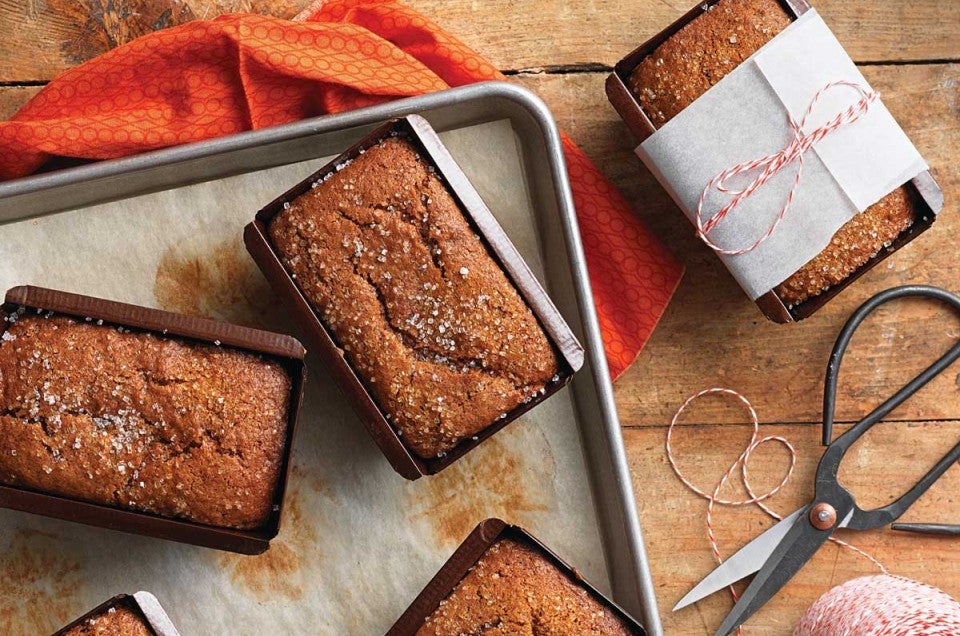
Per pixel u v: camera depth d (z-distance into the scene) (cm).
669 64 84
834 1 90
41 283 86
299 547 87
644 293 89
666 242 90
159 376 79
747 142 83
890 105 91
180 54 85
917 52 91
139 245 86
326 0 88
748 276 84
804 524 87
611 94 85
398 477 87
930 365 90
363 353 81
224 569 86
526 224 88
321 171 81
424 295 81
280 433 80
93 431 79
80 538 86
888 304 90
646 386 90
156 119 86
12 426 79
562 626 80
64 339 79
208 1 89
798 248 84
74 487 79
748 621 90
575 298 86
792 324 90
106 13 88
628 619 80
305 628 86
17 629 85
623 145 90
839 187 83
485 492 87
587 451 88
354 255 81
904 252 90
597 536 88
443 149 81
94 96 86
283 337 79
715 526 90
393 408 81
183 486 79
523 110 86
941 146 90
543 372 81
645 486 90
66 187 84
